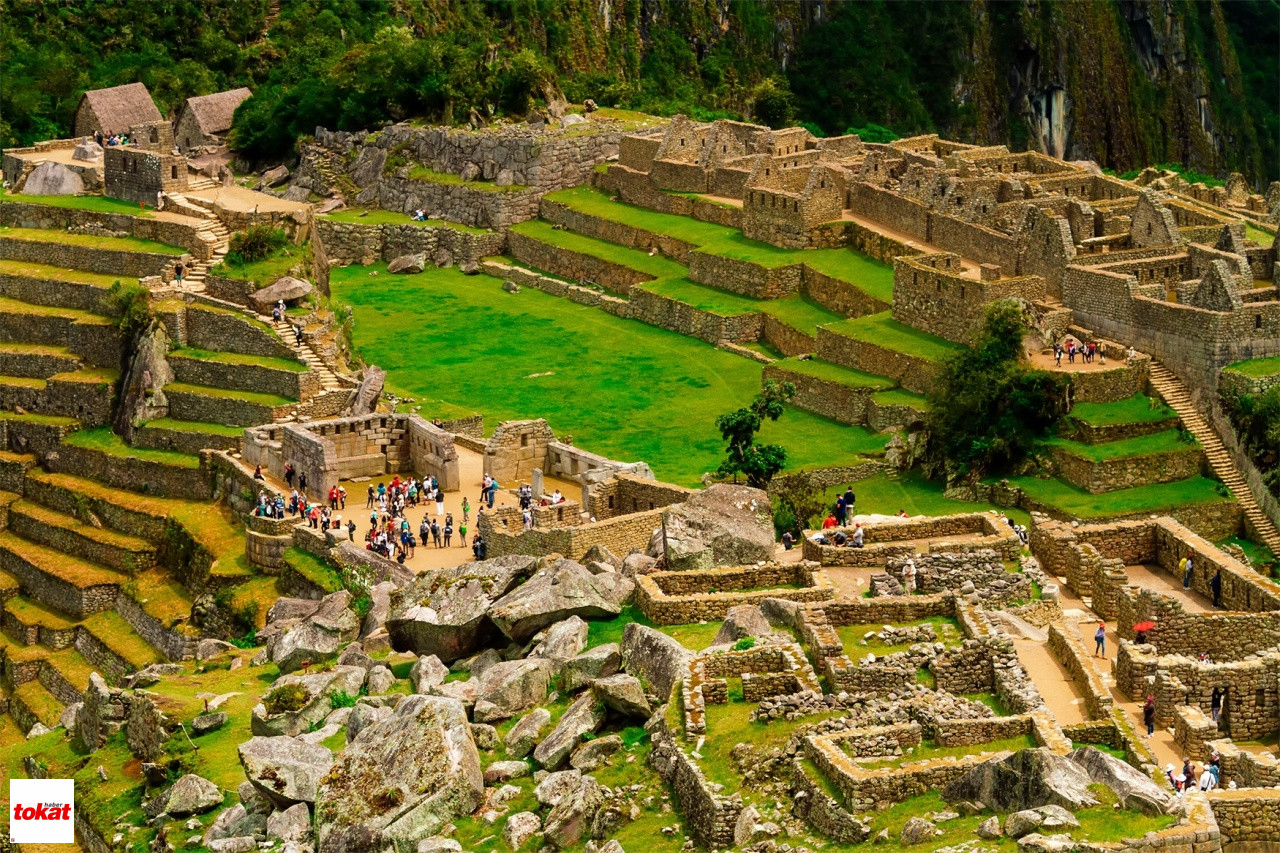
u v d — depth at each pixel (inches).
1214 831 2628.0
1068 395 6658.5
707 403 7445.9
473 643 3944.4
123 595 6176.2
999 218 7849.4
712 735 3240.7
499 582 4010.8
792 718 3238.2
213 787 3720.5
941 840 2748.5
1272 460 6368.1
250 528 5816.9
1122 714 3213.6
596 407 7386.8
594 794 3216.0
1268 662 3376.0
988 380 6619.1
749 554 4087.1
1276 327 6648.6
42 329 7175.2
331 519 5654.5
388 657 4065.0
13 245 7568.9
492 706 3602.4
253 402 6540.4
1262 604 3784.5
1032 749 2780.5
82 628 6171.3
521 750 3481.8
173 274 7121.1
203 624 5782.5
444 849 3208.7
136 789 3932.1
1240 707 3363.7
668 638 3570.4
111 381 6904.5
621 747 3378.4
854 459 6717.5
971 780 2834.6
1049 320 7047.2
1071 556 4045.3
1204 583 3956.7
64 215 7701.8
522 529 4921.3
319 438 5885.8
